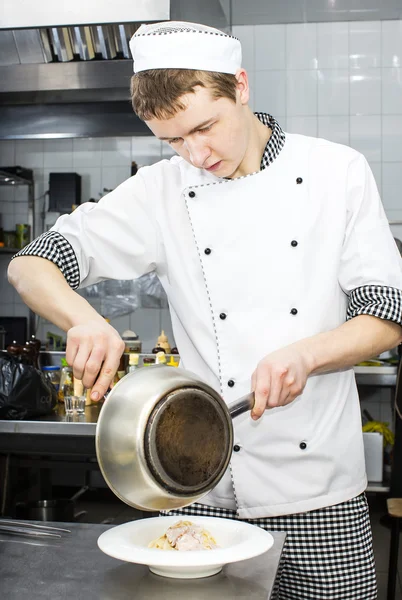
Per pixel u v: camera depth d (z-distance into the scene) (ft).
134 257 4.73
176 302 4.65
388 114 15.39
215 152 3.77
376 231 4.32
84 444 7.99
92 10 9.28
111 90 10.59
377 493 13.57
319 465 4.30
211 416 2.86
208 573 3.08
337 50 15.48
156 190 4.68
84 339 3.47
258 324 4.36
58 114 11.75
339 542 4.28
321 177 4.39
